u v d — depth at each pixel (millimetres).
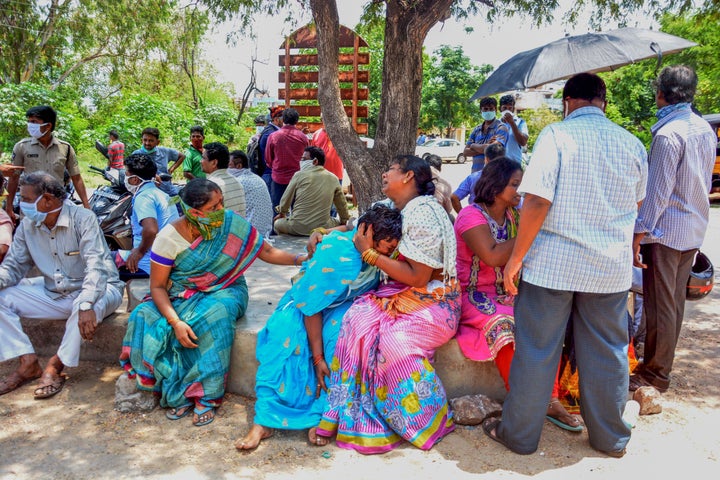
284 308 3438
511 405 2994
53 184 3625
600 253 2748
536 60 3732
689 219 3342
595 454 3027
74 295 3836
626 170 2754
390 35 5613
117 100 25500
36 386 3744
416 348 3137
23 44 22281
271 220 5906
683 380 3836
